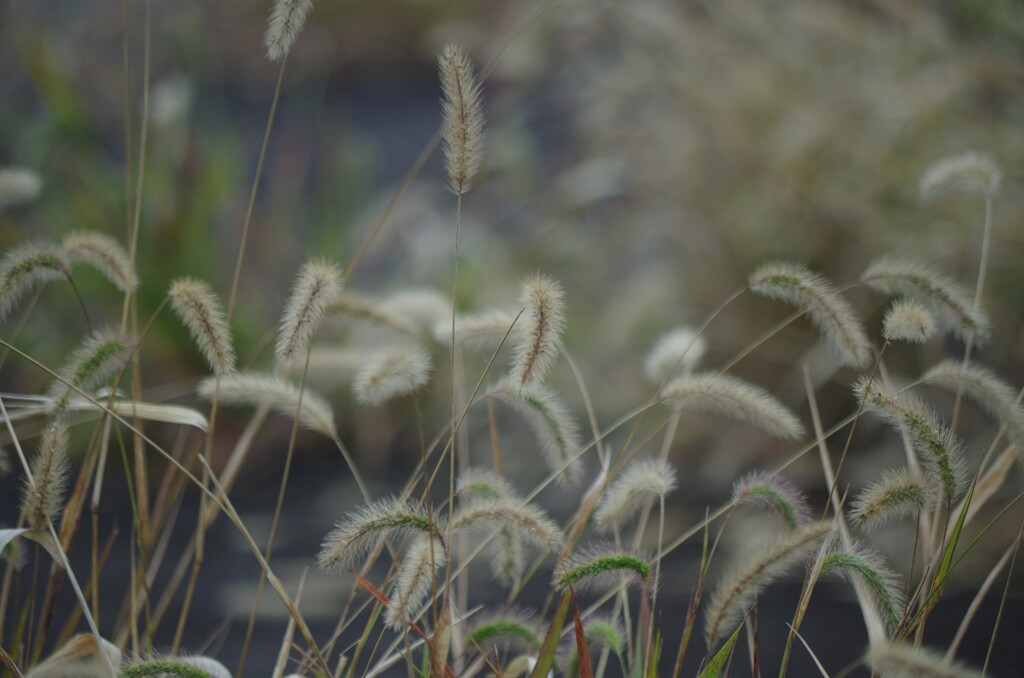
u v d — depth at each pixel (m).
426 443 6.12
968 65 5.38
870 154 5.59
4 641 3.60
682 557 4.50
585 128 7.44
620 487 2.42
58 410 2.48
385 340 3.39
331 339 5.64
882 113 5.67
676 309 6.05
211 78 10.37
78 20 9.62
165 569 4.52
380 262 7.45
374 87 13.62
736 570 2.32
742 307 5.79
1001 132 5.43
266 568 2.45
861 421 5.29
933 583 2.35
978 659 3.57
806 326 5.62
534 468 5.71
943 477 2.23
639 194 6.81
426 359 2.61
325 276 2.45
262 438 6.01
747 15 6.32
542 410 2.62
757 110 6.00
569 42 7.55
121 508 5.16
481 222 8.12
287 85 12.60
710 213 6.04
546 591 4.21
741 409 2.58
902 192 5.49
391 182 9.70
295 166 9.07
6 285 2.50
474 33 10.12
